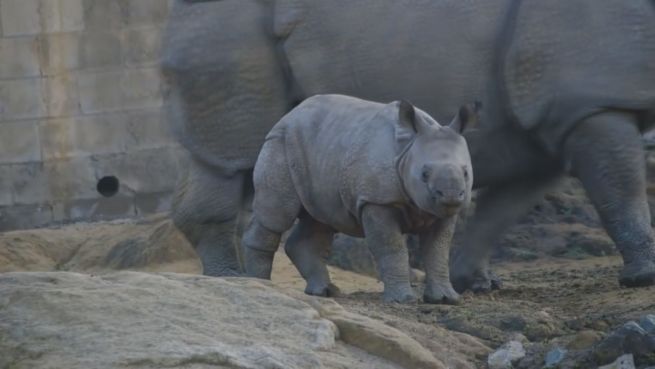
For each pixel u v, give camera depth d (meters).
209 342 17.55
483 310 21.33
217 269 27.70
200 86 27.53
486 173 27.03
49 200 47.97
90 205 48.00
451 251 32.81
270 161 23.53
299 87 27.23
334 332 18.55
